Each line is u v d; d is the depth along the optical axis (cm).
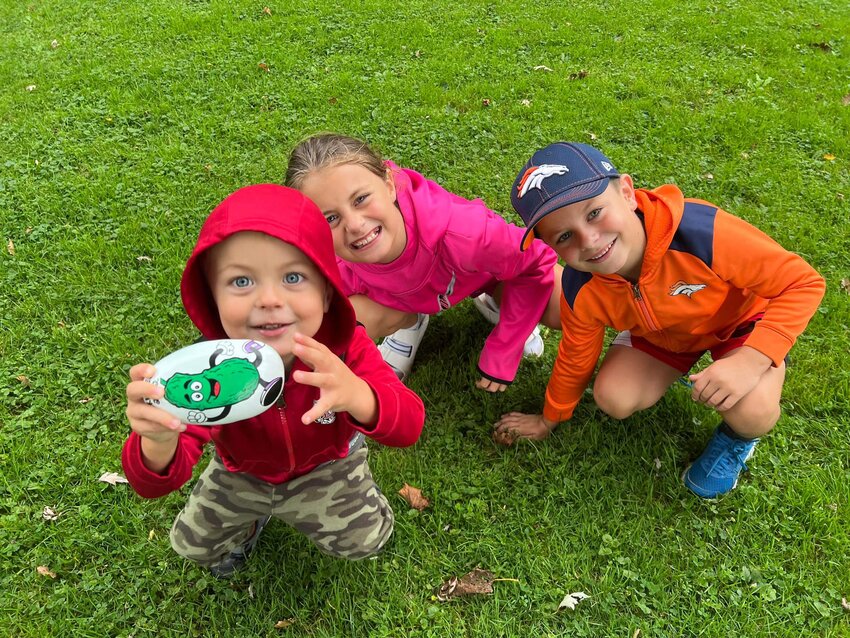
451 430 131
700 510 117
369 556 105
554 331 153
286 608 105
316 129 211
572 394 121
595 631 102
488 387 134
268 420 85
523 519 115
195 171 194
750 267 100
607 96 230
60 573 109
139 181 190
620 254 98
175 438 76
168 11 297
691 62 255
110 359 140
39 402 132
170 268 160
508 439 128
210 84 238
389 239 111
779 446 125
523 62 254
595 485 120
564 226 96
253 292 74
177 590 106
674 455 124
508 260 121
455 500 119
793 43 271
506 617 103
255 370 74
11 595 106
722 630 101
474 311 158
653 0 310
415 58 256
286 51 259
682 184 189
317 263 76
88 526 114
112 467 122
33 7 310
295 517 96
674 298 105
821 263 164
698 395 103
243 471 92
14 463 121
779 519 114
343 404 76
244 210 74
